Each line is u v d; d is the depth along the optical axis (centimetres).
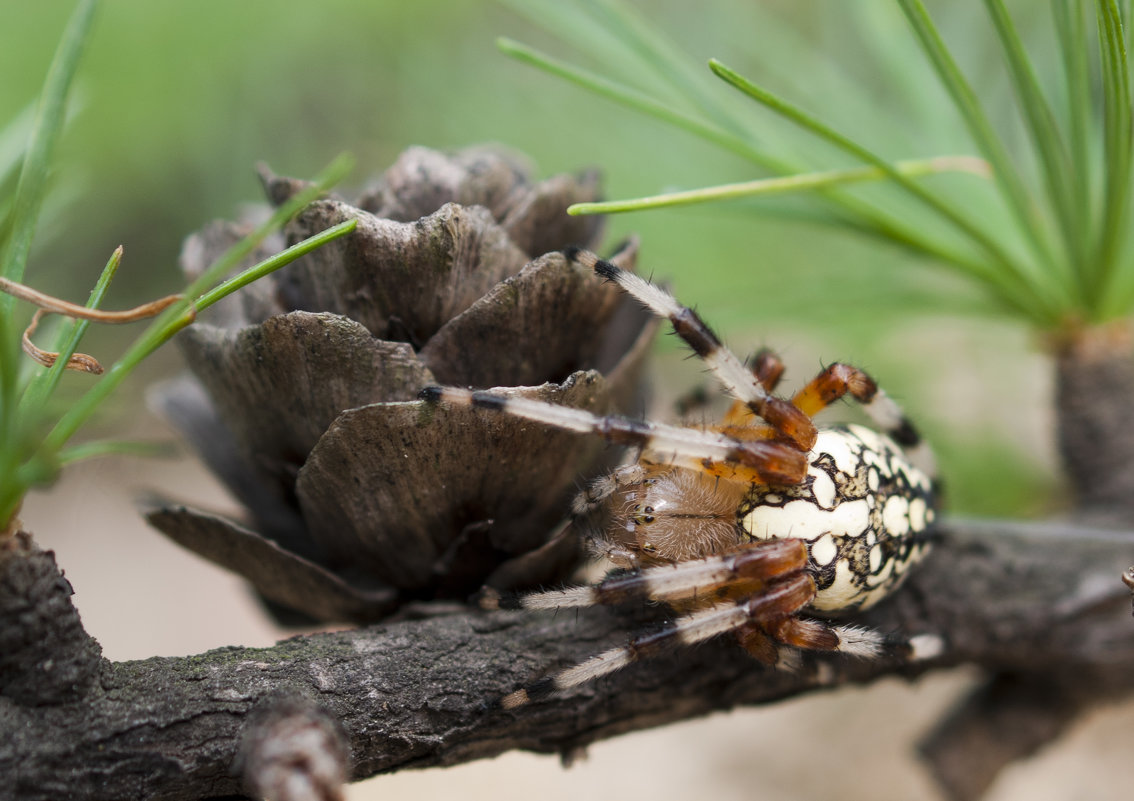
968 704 14
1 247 11
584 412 12
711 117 12
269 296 12
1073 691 13
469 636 12
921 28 12
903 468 13
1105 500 13
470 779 18
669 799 17
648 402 13
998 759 13
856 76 14
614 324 12
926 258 13
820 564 12
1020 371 14
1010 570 13
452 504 12
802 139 13
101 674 11
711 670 12
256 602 12
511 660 12
